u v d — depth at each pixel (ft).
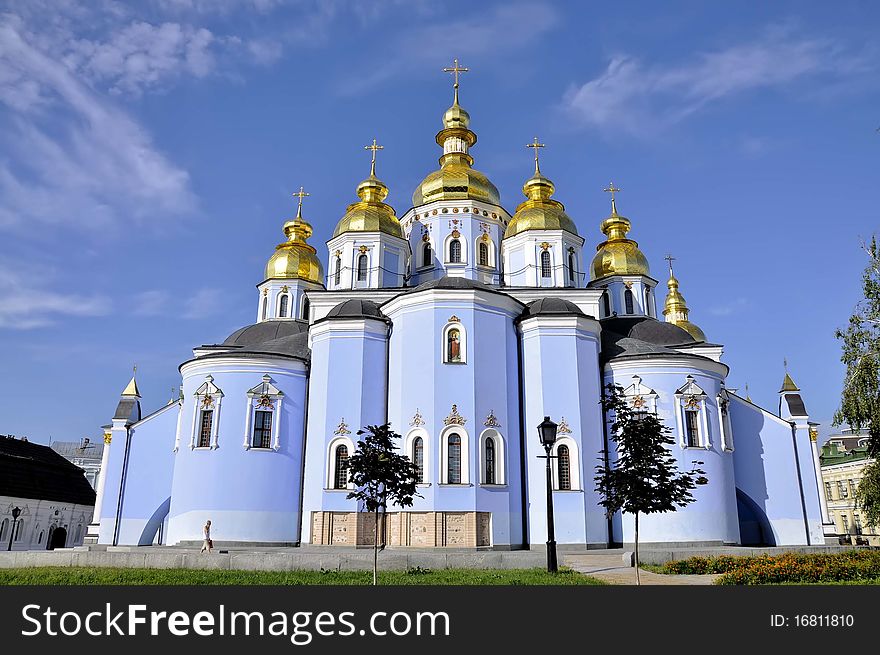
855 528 214.69
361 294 135.23
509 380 113.29
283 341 132.77
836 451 242.99
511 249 147.33
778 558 71.51
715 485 112.06
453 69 167.84
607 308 162.09
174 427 131.54
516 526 107.04
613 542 110.63
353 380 113.60
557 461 109.09
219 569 75.00
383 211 150.41
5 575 68.85
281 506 113.39
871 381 96.84
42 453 189.57
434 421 106.01
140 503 127.65
